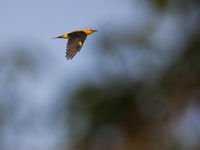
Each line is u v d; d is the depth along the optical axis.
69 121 16.84
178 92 16.58
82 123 16.81
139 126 16.70
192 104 16.30
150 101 17.19
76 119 16.91
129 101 17.28
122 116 17.00
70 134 16.72
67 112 17.11
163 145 15.77
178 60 17.20
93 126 16.75
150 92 17.31
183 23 17.73
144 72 17.77
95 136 16.59
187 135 15.79
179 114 16.36
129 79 17.75
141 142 16.30
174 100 16.53
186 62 16.91
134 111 16.92
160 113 16.59
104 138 16.55
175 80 17.02
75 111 17.03
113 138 16.47
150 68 17.78
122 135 16.67
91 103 17.00
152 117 16.52
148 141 16.17
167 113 16.44
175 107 16.42
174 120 16.27
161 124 16.19
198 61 16.75
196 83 16.50
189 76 16.69
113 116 16.91
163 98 16.94
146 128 16.52
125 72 17.88
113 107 17.08
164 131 16.06
